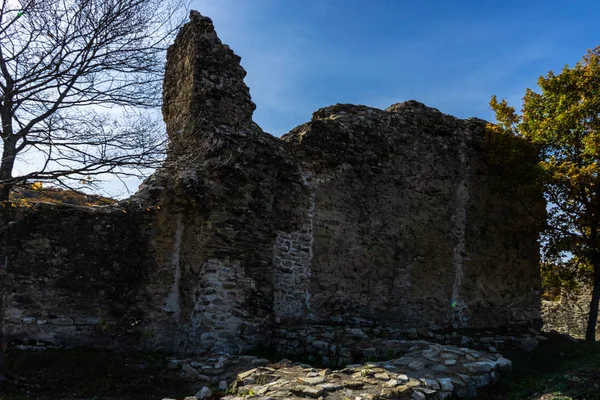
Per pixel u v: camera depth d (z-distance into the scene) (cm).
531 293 1226
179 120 983
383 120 1105
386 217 1066
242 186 891
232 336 822
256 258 884
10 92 666
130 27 711
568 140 1054
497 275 1179
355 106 1105
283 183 967
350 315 988
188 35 988
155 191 912
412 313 1051
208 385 652
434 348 707
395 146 1103
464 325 1104
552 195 1077
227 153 890
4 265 782
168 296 892
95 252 851
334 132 1034
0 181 643
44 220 824
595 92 1048
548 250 1125
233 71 974
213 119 921
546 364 788
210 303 813
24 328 782
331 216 1008
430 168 1137
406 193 1098
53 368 702
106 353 797
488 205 1197
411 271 1070
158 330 869
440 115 1183
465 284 1129
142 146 693
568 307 1741
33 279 802
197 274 849
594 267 1088
